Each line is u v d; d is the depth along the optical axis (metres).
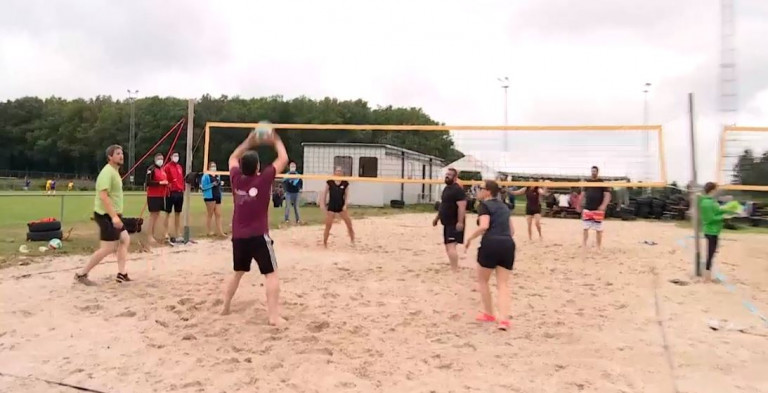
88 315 5.27
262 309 5.49
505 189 13.16
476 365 4.12
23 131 79.94
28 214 16.28
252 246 5.07
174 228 11.75
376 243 11.51
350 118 76.62
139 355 4.21
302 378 3.80
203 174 11.31
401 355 4.31
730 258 10.30
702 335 4.98
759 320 5.52
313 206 26.61
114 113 71.25
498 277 5.25
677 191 26.53
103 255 6.49
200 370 3.91
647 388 3.73
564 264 9.02
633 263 9.26
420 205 33.66
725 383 3.84
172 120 63.75
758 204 21.11
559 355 4.38
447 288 6.84
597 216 10.90
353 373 3.91
